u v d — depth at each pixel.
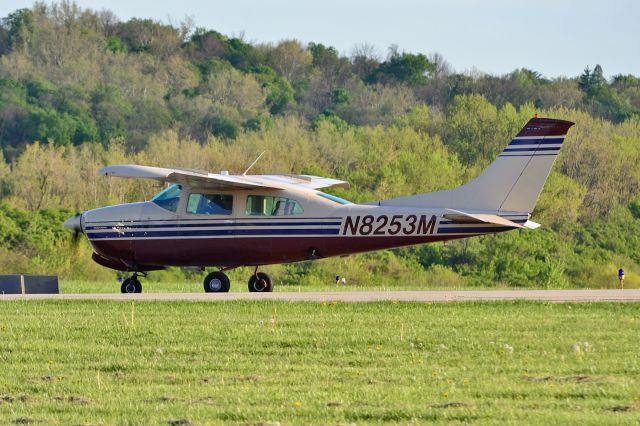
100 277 136.50
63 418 38.75
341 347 50.91
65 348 51.16
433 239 75.56
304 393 41.66
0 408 40.41
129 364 47.72
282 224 77.31
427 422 37.06
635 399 39.84
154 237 79.25
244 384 43.66
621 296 68.56
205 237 78.31
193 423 37.25
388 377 44.47
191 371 46.44
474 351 49.69
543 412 37.81
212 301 65.88
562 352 49.16
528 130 74.69
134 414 38.97
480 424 36.47
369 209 76.56
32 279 93.62
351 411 38.62
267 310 62.22
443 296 69.62
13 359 49.16
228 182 76.44
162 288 112.62
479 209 75.38
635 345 50.44
